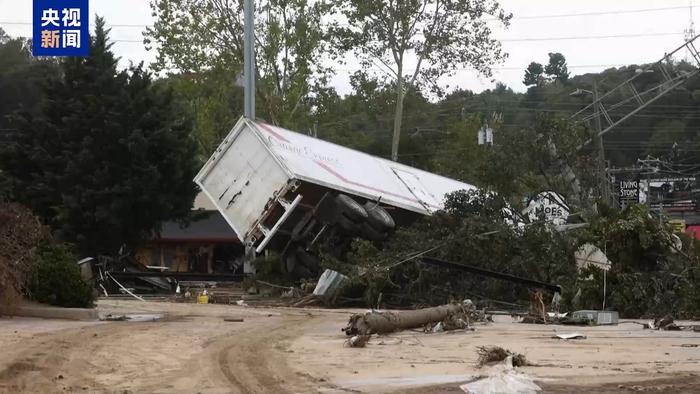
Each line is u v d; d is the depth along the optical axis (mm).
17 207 17656
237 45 49094
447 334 15547
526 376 9883
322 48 51438
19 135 37000
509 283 23453
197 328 16016
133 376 9961
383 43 50938
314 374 10234
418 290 23969
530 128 30219
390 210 28906
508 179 28875
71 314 17109
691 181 65312
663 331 16672
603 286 21641
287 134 27547
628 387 9273
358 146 64938
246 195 25953
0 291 16672
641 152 77750
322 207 26094
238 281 31703
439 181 35281
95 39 37062
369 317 14750
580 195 29672
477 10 50062
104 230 34781
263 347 13008
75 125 35750
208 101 49875
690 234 24578
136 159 34844
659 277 21484
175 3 48750
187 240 49594
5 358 11023
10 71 67500
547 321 18609
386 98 54250
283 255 27266
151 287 30766
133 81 36562
